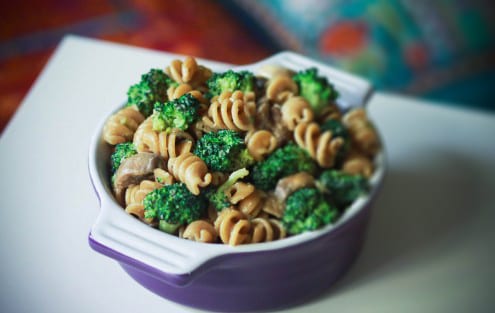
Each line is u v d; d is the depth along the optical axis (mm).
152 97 432
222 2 924
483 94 893
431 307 470
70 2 896
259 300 435
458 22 920
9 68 811
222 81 429
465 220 525
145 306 452
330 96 465
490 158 571
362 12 920
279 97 450
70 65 598
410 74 906
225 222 399
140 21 895
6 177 513
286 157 427
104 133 432
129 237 388
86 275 465
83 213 499
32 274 463
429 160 563
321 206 410
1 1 877
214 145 407
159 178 406
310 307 462
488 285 484
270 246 395
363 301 469
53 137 543
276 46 905
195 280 415
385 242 506
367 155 470
